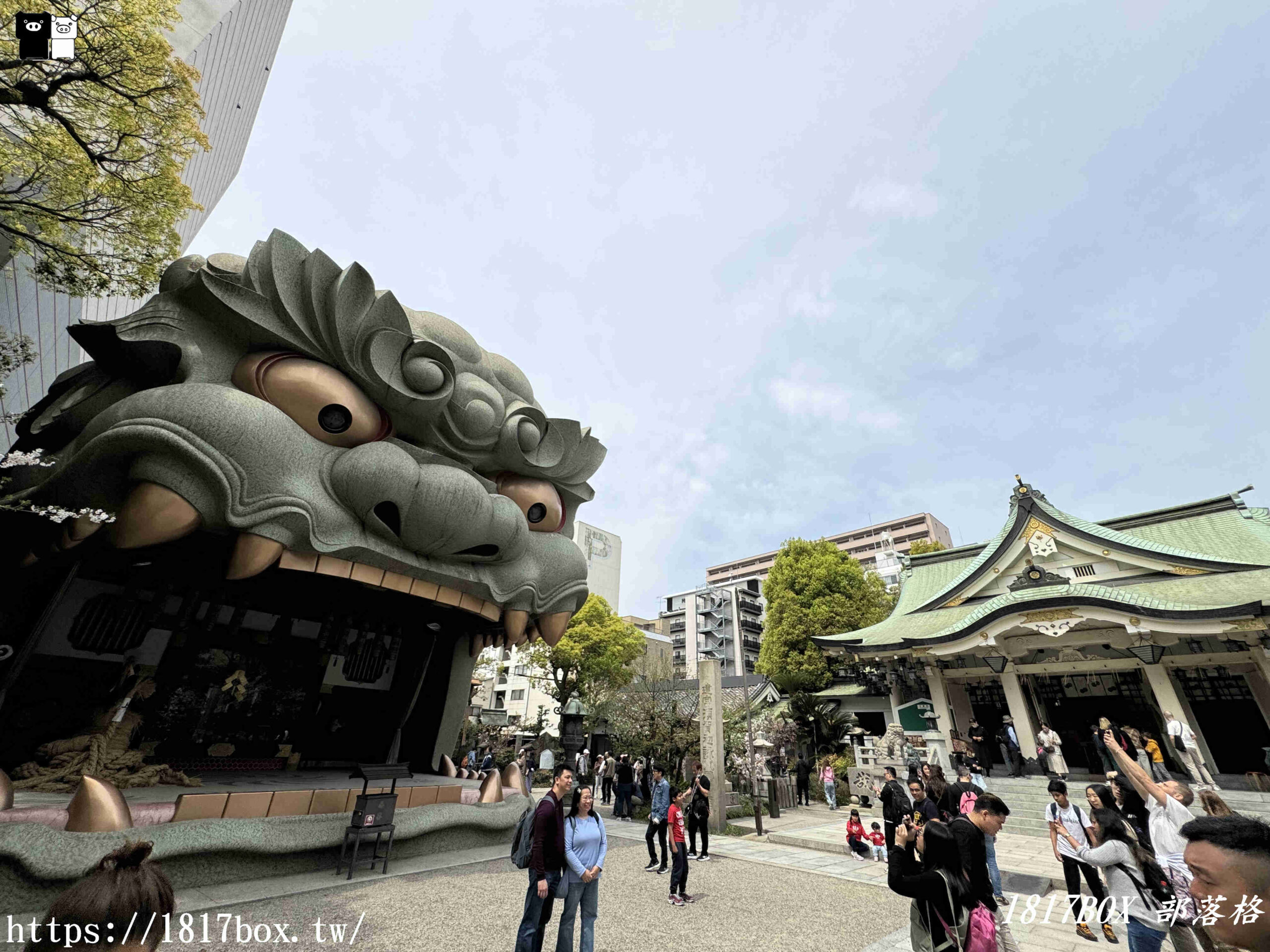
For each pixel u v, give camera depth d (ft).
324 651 35.88
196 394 21.72
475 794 32.24
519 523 29.84
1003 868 29.58
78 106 21.77
